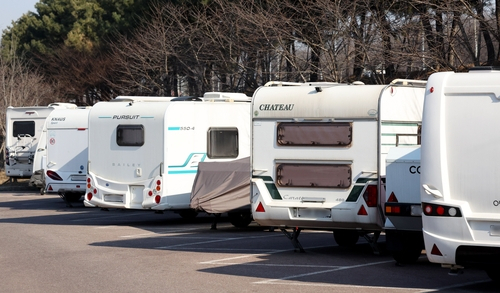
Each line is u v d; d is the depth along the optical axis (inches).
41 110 1328.7
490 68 404.2
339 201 552.4
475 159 392.2
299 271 502.9
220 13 1365.7
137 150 799.1
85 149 1034.7
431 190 401.4
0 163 1875.0
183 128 796.6
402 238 514.9
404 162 502.9
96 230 766.5
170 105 787.4
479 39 916.6
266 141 578.6
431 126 404.5
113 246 640.4
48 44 2484.0
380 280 466.0
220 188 742.5
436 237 398.3
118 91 1918.1
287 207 566.3
